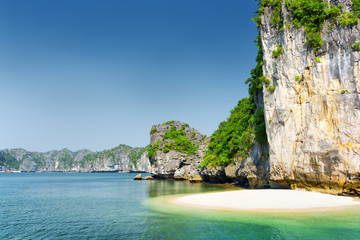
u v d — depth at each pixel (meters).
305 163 29.62
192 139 116.06
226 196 31.09
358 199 26.73
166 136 110.00
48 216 25.58
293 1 32.00
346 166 26.92
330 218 20.56
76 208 29.94
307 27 30.78
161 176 104.19
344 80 28.48
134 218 23.42
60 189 57.66
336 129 28.22
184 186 60.22
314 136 29.34
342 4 29.23
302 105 30.89
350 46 28.47
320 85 29.69
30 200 37.91
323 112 29.16
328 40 29.67
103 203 33.50
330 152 27.89
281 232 17.42
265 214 22.27
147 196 39.81
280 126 32.28
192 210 25.33
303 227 18.41
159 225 20.44
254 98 48.47
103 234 18.89
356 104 27.58
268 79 34.34
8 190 56.22
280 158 32.06
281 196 28.47
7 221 23.61
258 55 42.28
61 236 18.73
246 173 45.34
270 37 34.44
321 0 30.59
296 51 31.62
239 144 49.78
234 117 62.75
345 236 16.47
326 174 28.05
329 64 29.42
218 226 19.34
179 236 17.48
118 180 100.38
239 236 17.00
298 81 31.34
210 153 72.94
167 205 29.31
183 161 98.56
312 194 28.77
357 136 27.12
